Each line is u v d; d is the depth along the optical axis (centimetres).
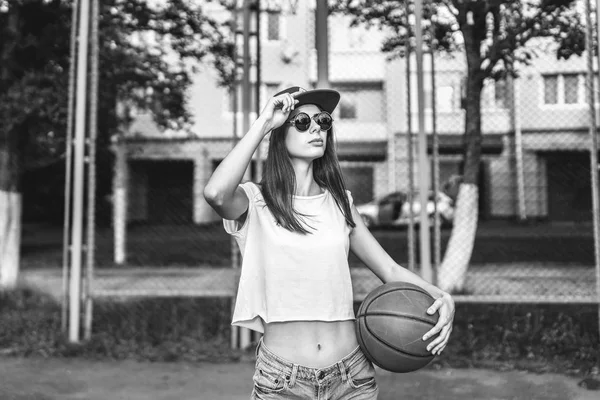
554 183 1841
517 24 696
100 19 802
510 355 520
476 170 792
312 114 204
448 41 773
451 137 2014
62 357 543
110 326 607
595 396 425
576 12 683
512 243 1443
